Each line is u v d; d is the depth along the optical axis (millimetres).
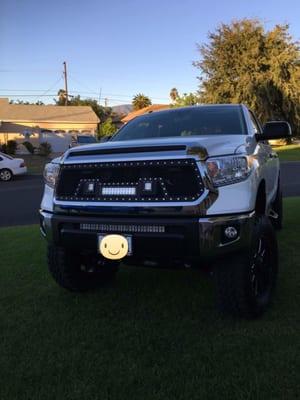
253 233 3707
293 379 2994
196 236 3428
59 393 2959
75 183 3914
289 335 3596
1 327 3961
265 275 4125
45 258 6098
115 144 3896
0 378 3154
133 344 3580
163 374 3131
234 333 3674
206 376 3084
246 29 40938
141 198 3596
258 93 40562
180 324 3898
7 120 45500
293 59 40781
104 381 3078
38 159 35750
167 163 3529
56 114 48344
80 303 4473
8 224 9938
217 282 3791
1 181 21625
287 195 12281
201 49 42438
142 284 4961
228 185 3555
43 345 3613
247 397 2828
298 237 6516
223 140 3859
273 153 6047
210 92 42500
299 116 41062
